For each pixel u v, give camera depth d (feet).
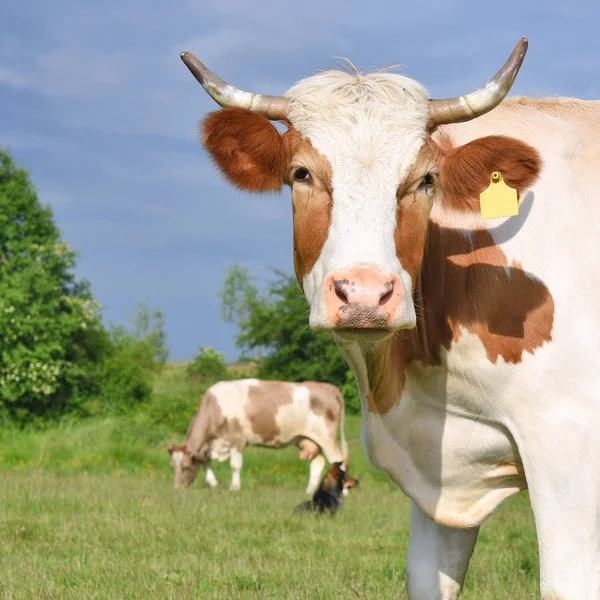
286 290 142.31
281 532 32.22
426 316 14.69
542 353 13.61
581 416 13.37
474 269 14.26
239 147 14.03
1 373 124.47
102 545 28.27
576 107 15.62
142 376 138.72
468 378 14.35
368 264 12.11
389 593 20.80
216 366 178.70
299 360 139.33
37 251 130.62
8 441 92.99
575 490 13.30
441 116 14.02
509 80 13.75
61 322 126.11
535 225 14.14
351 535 31.89
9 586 21.72
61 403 130.11
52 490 43.29
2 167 134.21
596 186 14.40
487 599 20.97
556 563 13.28
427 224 14.10
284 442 61.93
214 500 42.32
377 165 13.14
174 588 21.76
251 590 21.67
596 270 13.85
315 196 13.26
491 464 14.83
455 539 15.72
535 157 13.37
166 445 93.56
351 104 13.62
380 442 15.49
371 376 14.96
